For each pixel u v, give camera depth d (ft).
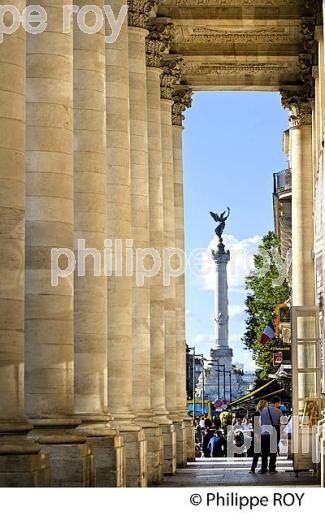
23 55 98.78
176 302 242.58
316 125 219.82
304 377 180.65
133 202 177.78
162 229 201.26
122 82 160.66
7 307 95.86
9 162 96.53
